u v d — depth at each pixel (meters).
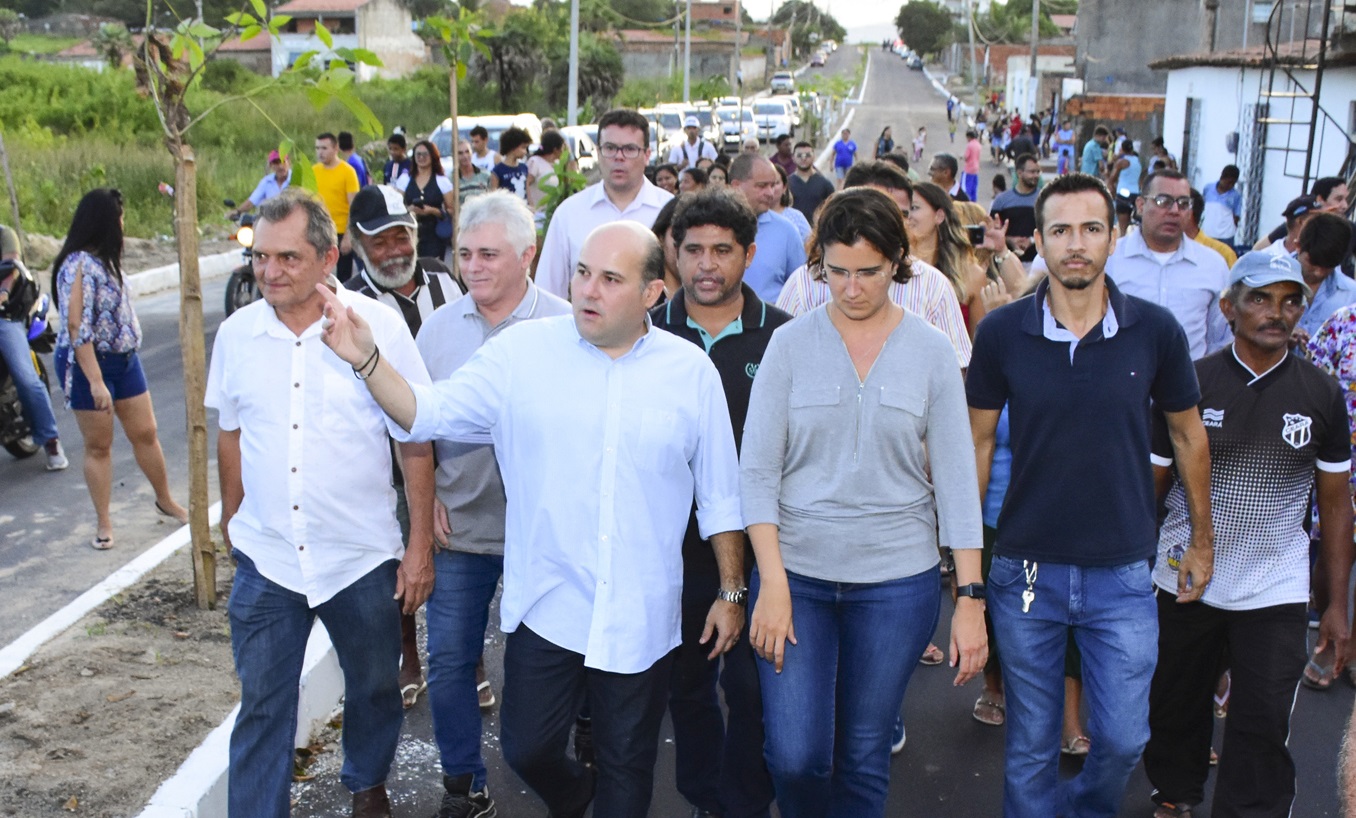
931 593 3.69
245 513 3.87
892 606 3.63
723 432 3.66
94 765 4.31
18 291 8.33
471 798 4.29
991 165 47.19
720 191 4.15
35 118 30.22
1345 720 5.21
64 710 4.70
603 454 3.48
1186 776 4.34
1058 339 3.74
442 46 9.40
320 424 3.77
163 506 7.39
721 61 82.44
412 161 14.70
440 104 44.50
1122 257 6.12
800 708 3.64
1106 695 3.75
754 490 3.65
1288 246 7.48
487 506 4.21
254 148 29.33
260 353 3.79
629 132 6.04
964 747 4.98
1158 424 4.16
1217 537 4.11
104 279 6.71
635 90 52.56
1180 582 4.09
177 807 4.01
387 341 3.88
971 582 3.60
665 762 4.83
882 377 3.61
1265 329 3.98
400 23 68.56
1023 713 3.88
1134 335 3.74
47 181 19.88
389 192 4.79
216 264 17.77
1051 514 3.78
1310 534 5.64
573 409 3.49
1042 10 109.12
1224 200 18.05
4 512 7.64
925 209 5.66
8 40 72.12
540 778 3.73
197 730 4.59
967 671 3.58
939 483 3.66
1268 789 4.01
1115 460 3.73
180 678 5.02
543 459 3.51
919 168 44.28
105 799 4.11
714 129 39.56
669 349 3.60
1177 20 40.97
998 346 3.85
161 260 17.52
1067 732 4.85
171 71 5.43
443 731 4.21
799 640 3.67
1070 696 4.82
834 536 3.64
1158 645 4.26
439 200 13.28
